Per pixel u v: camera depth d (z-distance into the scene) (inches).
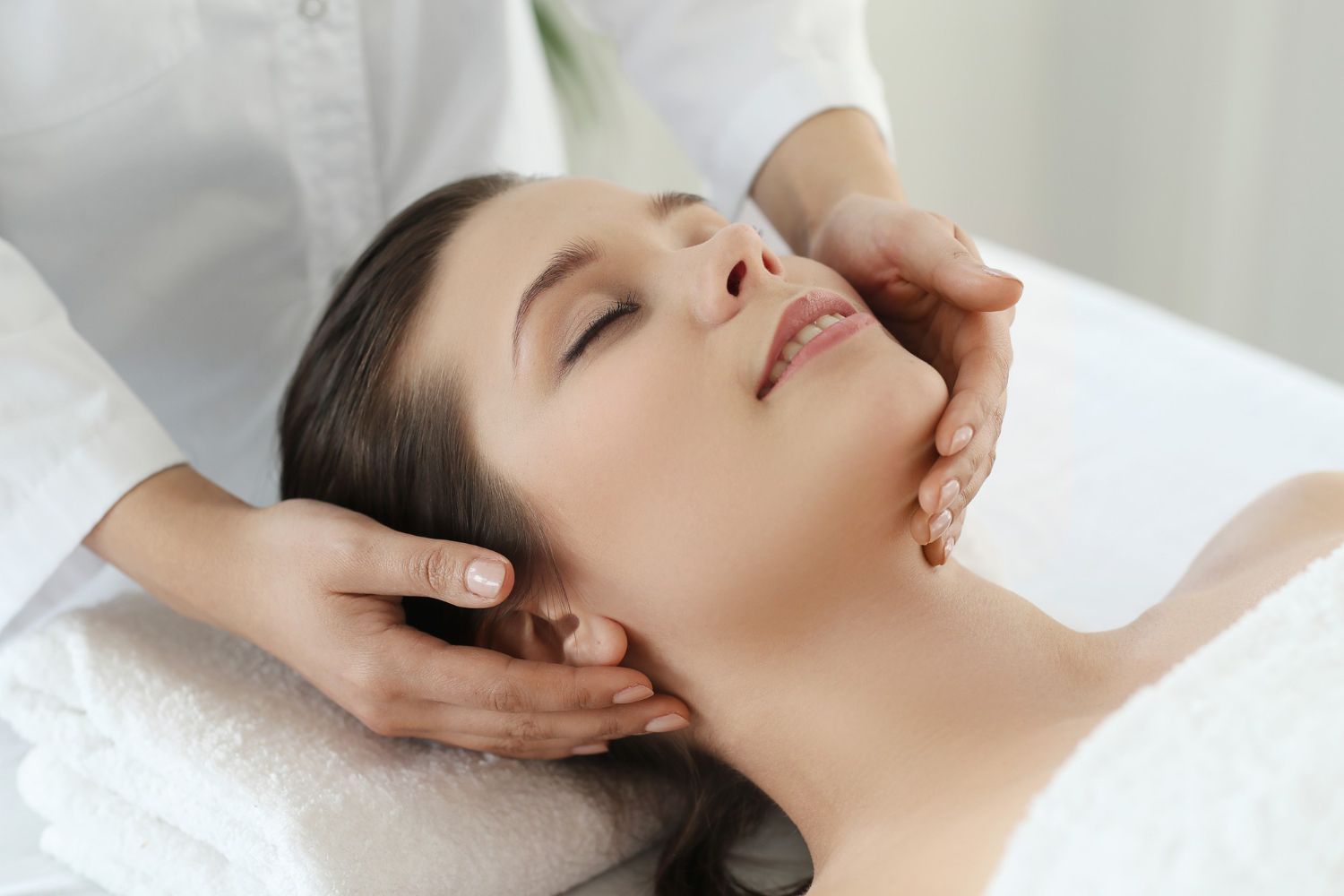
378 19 51.1
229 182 49.7
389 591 35.4
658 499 33.6
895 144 97.7
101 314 50.4
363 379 39.8
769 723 36.3
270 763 36.5
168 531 39.4
